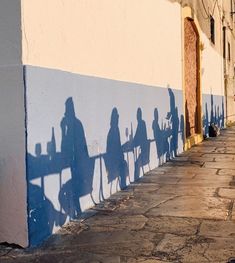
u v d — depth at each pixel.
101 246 3.92
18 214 3.93
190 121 12.83
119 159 6.39
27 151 3.87
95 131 5.46
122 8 6.43
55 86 4.34
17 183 3.91
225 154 10.53
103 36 5.70
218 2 18.44
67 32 4.63
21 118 3.86
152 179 7.23
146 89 7.79
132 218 4.81
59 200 4.47
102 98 5.68
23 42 3.83
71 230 4.41
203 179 7.14
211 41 16.53
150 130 8.12
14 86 3.87
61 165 4.50
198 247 3.82
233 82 25.36
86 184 5.20
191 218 4.75
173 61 9.96
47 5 4.20
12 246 3.97
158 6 8.58
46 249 3.88
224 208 5.16
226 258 3.55
